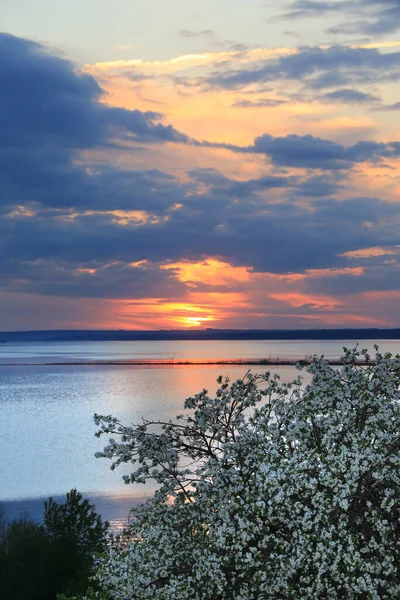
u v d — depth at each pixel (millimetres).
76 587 25234
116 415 165250
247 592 10219
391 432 11227
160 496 12250
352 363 12508
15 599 27312
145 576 11531
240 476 11008
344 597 9594
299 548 9539
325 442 10852
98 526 31000
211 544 10898
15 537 31000
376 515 9633
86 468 101062
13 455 117125
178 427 13055
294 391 13031
